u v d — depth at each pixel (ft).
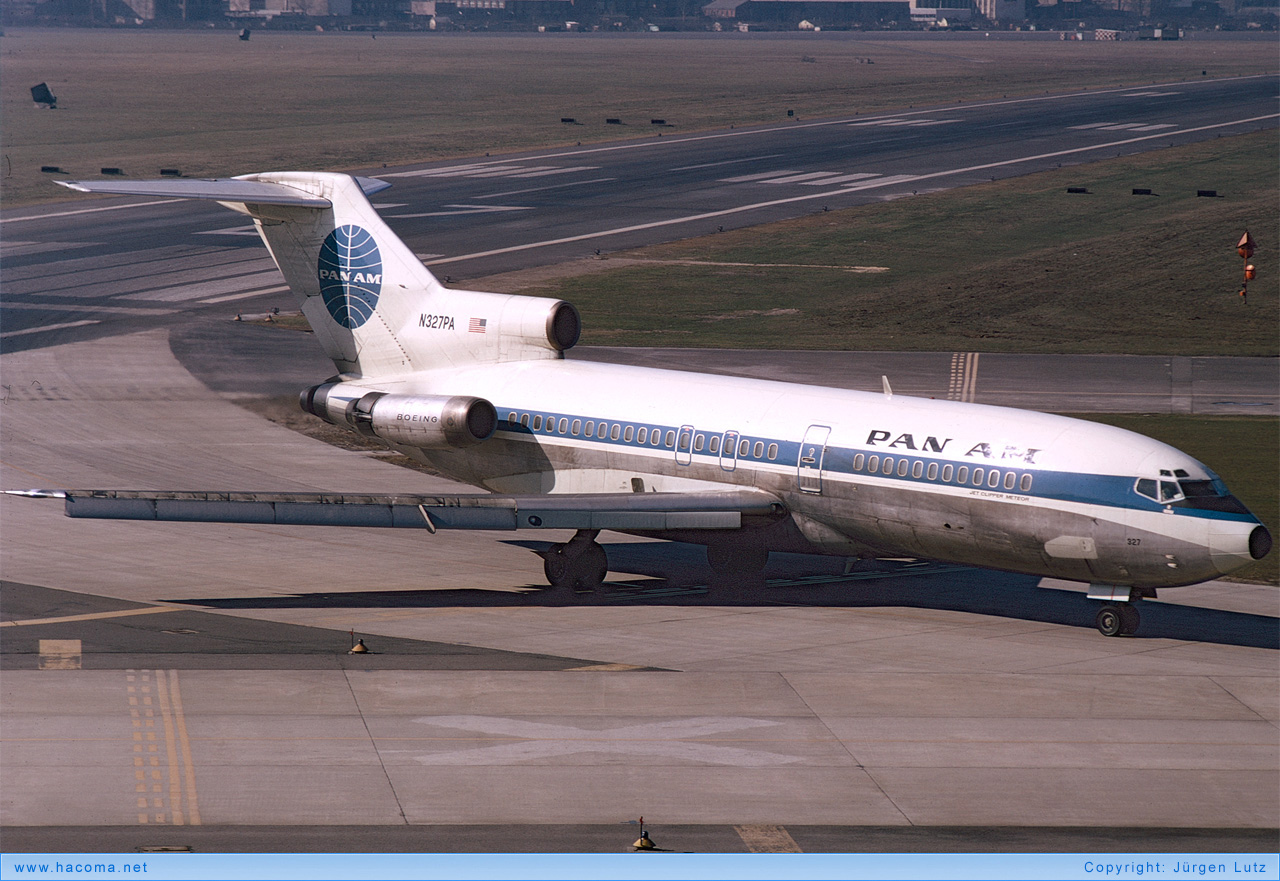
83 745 175.11
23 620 229.25
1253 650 228.02
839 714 192.24
